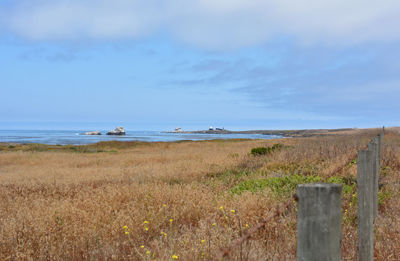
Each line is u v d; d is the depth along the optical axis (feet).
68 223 17.20
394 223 15.28
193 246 12.73
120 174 41.57
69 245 14.70
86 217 17.90
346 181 27.43
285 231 14.17
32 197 26.86
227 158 55.31
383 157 36.14
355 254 11.89
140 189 25.00
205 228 14.75
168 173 41.27
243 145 101.55
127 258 13.41
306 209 6.61
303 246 6.65
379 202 20.70
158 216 18.71
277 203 18.56
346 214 16.89
